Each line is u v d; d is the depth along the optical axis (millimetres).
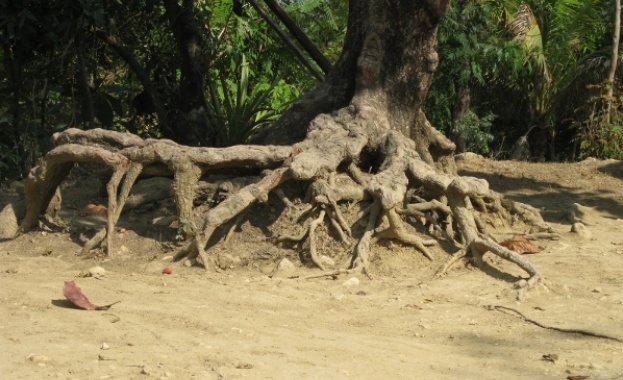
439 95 19781
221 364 5016
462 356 5535
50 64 13062
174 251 8172
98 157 8461
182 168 8398
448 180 8516
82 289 6898
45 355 4996
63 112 14148
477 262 7934
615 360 5484
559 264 8203
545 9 21969
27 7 12461
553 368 5305
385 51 9648
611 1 23500
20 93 12891
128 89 14062
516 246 8672
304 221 8258
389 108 9688
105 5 13531
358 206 8430
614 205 13594
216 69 16516
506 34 21250
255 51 18375
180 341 5469
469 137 21547
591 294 7258
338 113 9484
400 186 8156
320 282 7438
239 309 6453
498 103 24359
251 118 14609
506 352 5641
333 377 4895
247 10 17672
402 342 5789
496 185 15078
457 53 19031
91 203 10867
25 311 6062
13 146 12844
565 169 16375
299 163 8219
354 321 6293
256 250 8078
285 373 4910
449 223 8609
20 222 9188
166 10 13898
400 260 7988
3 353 5035
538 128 23016
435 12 9461
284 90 18469
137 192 10539
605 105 21547
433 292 7172
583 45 22734
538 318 6496
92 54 13406
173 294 6840
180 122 13977
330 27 21375
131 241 8398
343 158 8766
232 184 8914
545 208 13000
